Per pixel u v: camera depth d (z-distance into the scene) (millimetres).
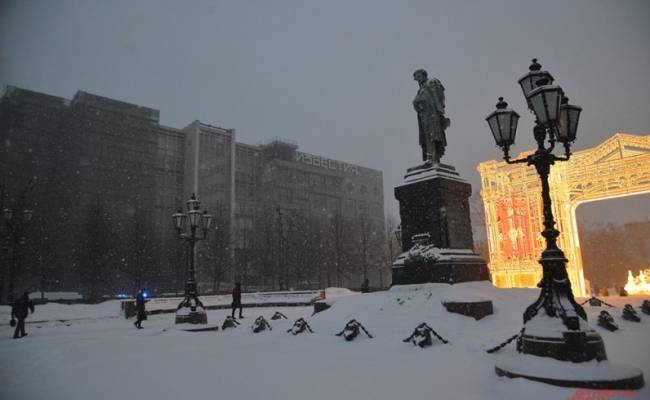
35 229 52562
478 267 16234
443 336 11578
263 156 92812
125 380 8828
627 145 34438
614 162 34375
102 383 8641
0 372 10180
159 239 61281
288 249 61281
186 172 80438
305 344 12422
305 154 99312
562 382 6844
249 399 7059
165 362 10734
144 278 54250
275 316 21531
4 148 63469
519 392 6766
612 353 9930
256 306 37625
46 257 53031
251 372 9102
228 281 65625
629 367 7219
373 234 79250
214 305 36156
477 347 10289
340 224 68125
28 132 65688
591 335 7461
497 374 7832
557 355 7391
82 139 68688
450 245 16094
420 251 15891
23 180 63312
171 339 14984
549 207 8469
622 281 75500
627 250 80125
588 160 35625
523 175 38219
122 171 71438
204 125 82562
